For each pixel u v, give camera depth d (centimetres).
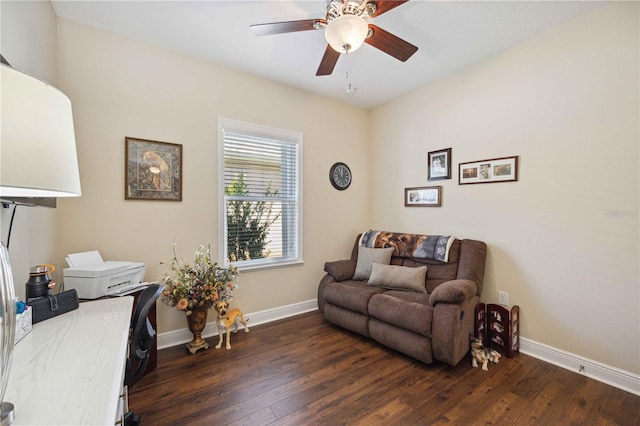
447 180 306
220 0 194
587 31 208
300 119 336
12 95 70
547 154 230
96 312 133
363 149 399
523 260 245
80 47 217
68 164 85
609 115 199
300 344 258
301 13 209
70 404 68
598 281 205
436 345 211
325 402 179
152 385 195
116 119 231
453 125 299
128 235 236
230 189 294
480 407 174
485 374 210
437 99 315
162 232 252
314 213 350
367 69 290
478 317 245
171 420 163
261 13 208
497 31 229
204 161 273
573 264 217
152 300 130
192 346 242
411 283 271
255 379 203
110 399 71
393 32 229
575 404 177
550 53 227
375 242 335
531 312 240
